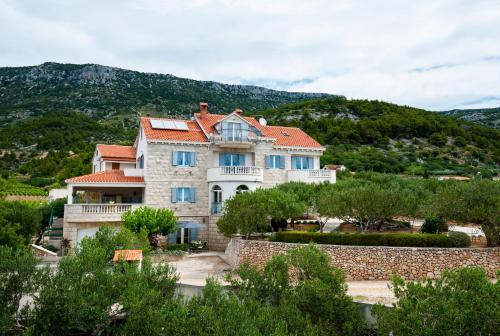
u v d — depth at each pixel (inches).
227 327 548.4
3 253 703.1
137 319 595.8
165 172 1679.4
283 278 730.8
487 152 4825.3
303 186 1571.1
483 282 559.8
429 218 1307.8
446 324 531.8
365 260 1120.8
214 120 1951.3
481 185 1164.5
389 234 1155.9
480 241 1305.4
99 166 2036.2
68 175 3464.6
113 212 1545.3
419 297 572.4
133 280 701.9
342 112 5900.6
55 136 5270.7
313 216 1749.5
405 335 542.9
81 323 644.7
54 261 1175.0
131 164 1985.7
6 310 652.1
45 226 1843.0
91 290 680.4
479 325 527.8
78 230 1504.7
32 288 683.4
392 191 1277.1
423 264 1092.5
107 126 6417.3
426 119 5511.8
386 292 952.3
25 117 7303.2
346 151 4340.6
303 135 2057.1
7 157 4690.0
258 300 684.1
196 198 1720.0
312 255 743.7
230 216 1321.4
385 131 5147.6
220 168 1688.0
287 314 621.3
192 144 1723.7
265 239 1363.2
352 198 1249.4
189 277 1155.3
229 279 739.4
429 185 1802.4
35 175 3949.3
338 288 700.0
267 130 2004.2
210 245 1688.0
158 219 1451.8
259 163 1823.3
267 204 1298.0
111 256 951.6
